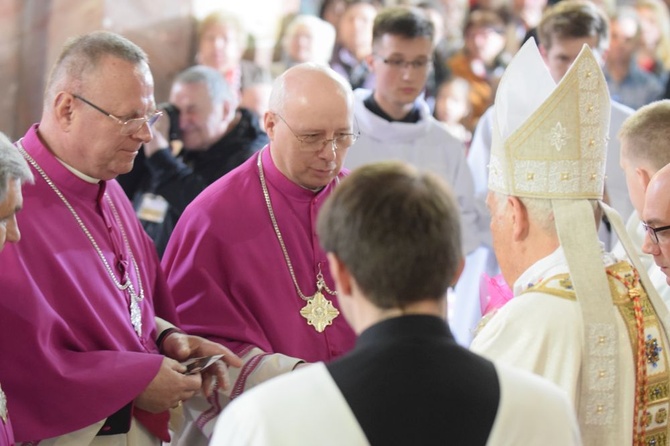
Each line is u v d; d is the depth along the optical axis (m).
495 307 3.41
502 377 2.13
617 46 8.89
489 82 8.48
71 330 3.44
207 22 7.38
